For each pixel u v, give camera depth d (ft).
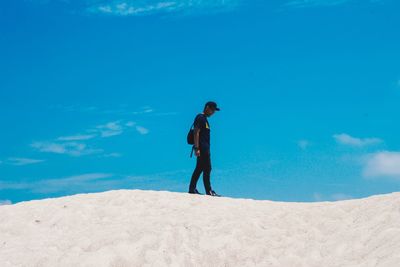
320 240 26.78
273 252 26.32
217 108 36.01
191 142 35.94
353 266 23.72
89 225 29.99
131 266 25.41
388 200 28.94
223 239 27.30
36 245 28.12
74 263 25.68
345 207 29.71
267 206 32.19
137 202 32.81
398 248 23.57
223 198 34.06
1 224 31.53
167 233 27.66
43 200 35.65
